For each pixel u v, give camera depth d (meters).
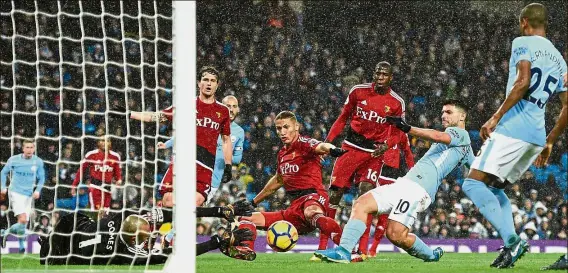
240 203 8.72
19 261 9.56
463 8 22.77
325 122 20.44
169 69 20.25
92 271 7.73
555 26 23.03
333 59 21.70
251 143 19.42
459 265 8.89
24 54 19.17
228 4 21.64
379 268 8.31
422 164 8.94
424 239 14.30
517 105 7.83
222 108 10.74
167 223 8.59
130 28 20.41
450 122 9.15
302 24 21.97
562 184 19.48
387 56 22.08
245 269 8.20
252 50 21.34
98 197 13.68
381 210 8.98
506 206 8.49
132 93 19.58
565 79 8.04
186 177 6.41
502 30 22.81
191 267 6.38
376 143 11.79
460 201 18.20
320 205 10.01
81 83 19.20
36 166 13.36
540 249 14.67
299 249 13.64
